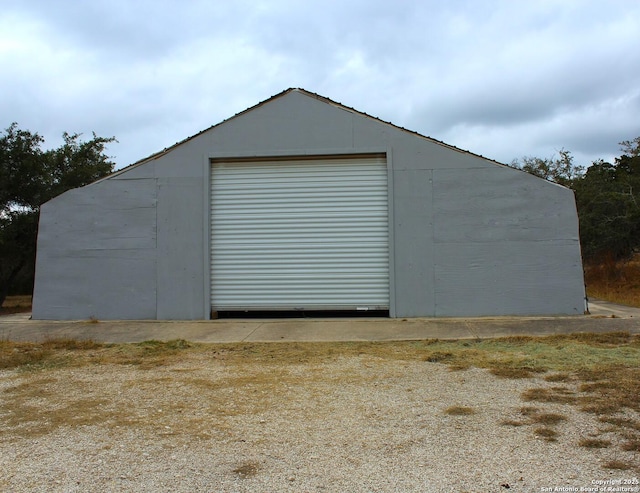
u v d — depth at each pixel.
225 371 7.66
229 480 3.99
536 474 3.94
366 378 7.05
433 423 5.18
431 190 12.20
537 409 5.48
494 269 11.95
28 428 5.32
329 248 12.52
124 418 5.59
